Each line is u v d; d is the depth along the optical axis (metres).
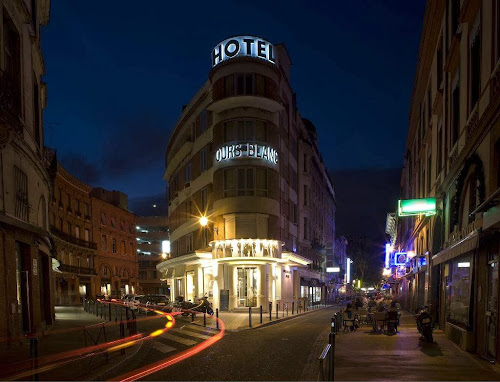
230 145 27.75
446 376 8.09
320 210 51.97
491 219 7.68
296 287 36.34
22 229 12.88
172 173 42.41
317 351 11.80
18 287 13.41
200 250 30.89
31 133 15.02
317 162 49.62
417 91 26.55
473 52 12.41
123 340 12.87
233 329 17.53
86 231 54.28
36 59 16.89
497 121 9.19
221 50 28.69
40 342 12.45
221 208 27.81
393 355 10.51
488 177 9.77
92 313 27.16
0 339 10.93
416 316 13.52
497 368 8.66
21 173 13.64
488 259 10.10
